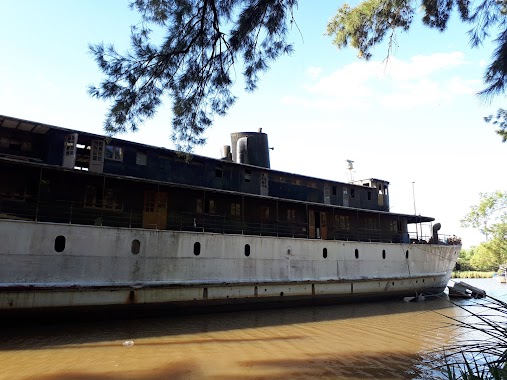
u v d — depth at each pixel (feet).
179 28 26.78
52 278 52.13
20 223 51.03
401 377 34.81
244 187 82.69
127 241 59.00
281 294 75.05
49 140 59.26
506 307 17.16
